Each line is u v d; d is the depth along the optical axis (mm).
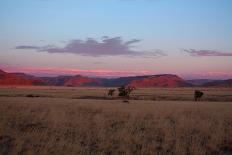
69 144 11453
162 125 16703
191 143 12062
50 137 12867
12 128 15578
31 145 11422
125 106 30906
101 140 12562
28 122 17734
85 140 12641
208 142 12516
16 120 18516
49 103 32969
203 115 22641
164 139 12852
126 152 10398
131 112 24000
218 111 25969
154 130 15234
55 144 11453
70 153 10203
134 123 17547
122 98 63500
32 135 13281
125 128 15281
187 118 20312
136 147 11578
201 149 11164
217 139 12992
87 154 10195
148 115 22312
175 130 15188
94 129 15273
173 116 21453
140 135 13633
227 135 14062
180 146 11383
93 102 38656
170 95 81312
